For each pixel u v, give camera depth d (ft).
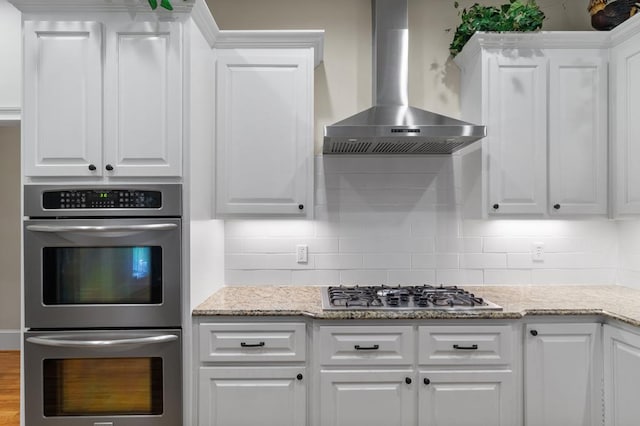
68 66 6.20
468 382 6.31
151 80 6.24
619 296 7.33
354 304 6.61
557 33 7.25
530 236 8.46
